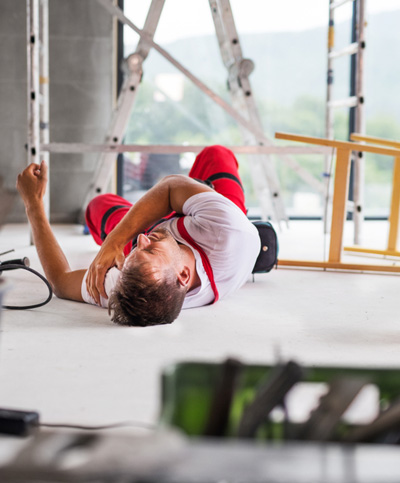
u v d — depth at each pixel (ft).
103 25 15.98
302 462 1.36
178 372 2.26
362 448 1.45
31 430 2.67
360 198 12.42
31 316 6.30
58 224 16.05
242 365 1.90
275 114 17.01
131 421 3.62
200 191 6.85
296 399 3.34
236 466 1.34
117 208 8.58
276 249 8.35
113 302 5.97
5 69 15.70
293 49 16.75
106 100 16.20
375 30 17.10
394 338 5.76
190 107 16.53
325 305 7.23
